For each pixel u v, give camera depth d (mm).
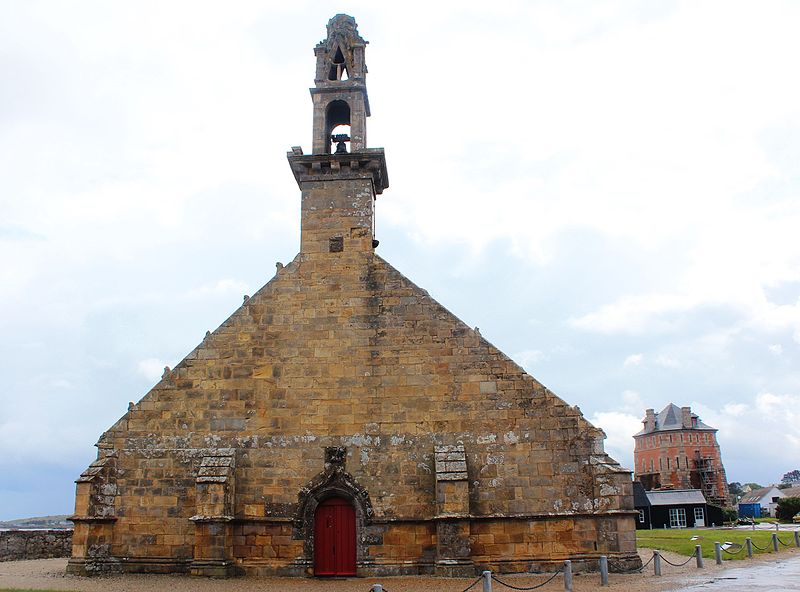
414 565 27266
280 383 29734
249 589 23875
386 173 35219
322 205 32562
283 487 28500
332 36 35875
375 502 28031
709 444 129375
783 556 34562
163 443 29062
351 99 34594
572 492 27594
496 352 29406
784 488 139875
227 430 29203
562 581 25234
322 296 30875
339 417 29188
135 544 27984
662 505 82812
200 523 27125
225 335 30406
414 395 29219
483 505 27656
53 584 24453
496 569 26938
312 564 27609
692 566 29953
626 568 26656
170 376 29906
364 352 29938
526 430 28406
